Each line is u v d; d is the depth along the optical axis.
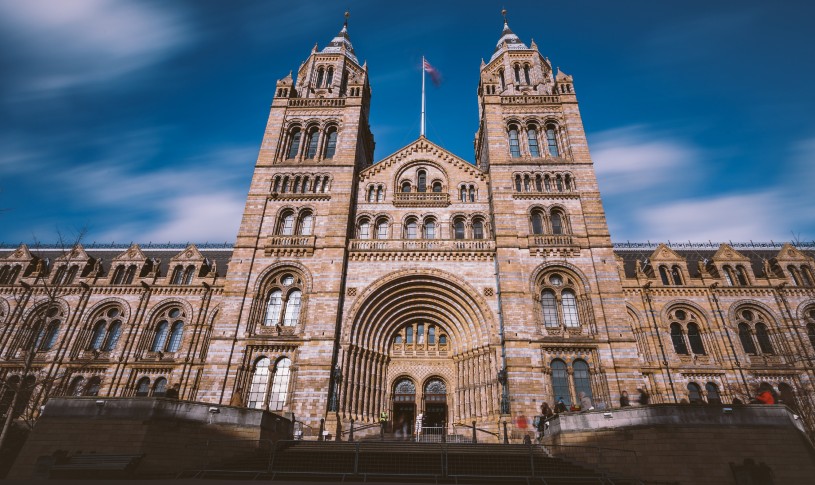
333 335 32.41
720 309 41.44
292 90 46.56
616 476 18.92
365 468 20.00
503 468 20.06
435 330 37.25
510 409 29.44
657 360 39.31
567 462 20.61
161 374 40.47
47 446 19.17
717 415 19.23
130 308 43.25
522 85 46.66
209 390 30.78
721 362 39.25
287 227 38.69
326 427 29.08
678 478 18.41
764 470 18.05
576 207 37.78
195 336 41.44
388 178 42.19
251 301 34.31
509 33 53.69
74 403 20.14
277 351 32.50
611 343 31.56
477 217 39.84
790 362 37.22
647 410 19.86
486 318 33.94
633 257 48.66
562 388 30.64
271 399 31.00
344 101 45.12
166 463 19.31
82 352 41.31
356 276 35.81
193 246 46.88
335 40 53.75
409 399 35.03
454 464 20.20
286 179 40.78
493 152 40.84
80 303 43.31
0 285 44.03
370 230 39.22
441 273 35.72
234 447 21.47
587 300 33.62
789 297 41.97
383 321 36.19
